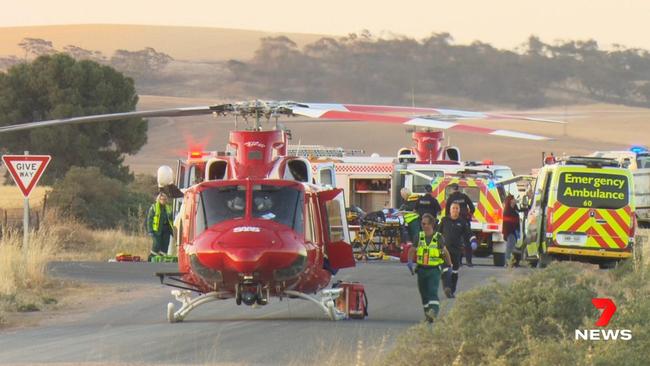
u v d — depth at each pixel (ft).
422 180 437.58
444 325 140.46
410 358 137.90
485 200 392.47
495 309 143.64
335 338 172.45
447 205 335.88
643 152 554.46
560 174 329.11
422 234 203.10
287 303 232.94
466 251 335.06
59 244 444.14
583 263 338.13
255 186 198.18
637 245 342.23
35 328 203.10
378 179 440.04
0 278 257.34
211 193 197.77
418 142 475.72
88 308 234.38
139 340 173.06
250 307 225.97
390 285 272.31
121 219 597.11
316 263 197.88
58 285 274.98
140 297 253.24
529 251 345.10
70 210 571.28
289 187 198.70
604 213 326.85
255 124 213.87
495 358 130.11
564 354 126.41
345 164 438.81
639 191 545.44
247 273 188.14
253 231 190.19
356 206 424.87
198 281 193.47
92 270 311.47
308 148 448.24
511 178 411.75
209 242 189.98
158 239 353.51
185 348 163.22
